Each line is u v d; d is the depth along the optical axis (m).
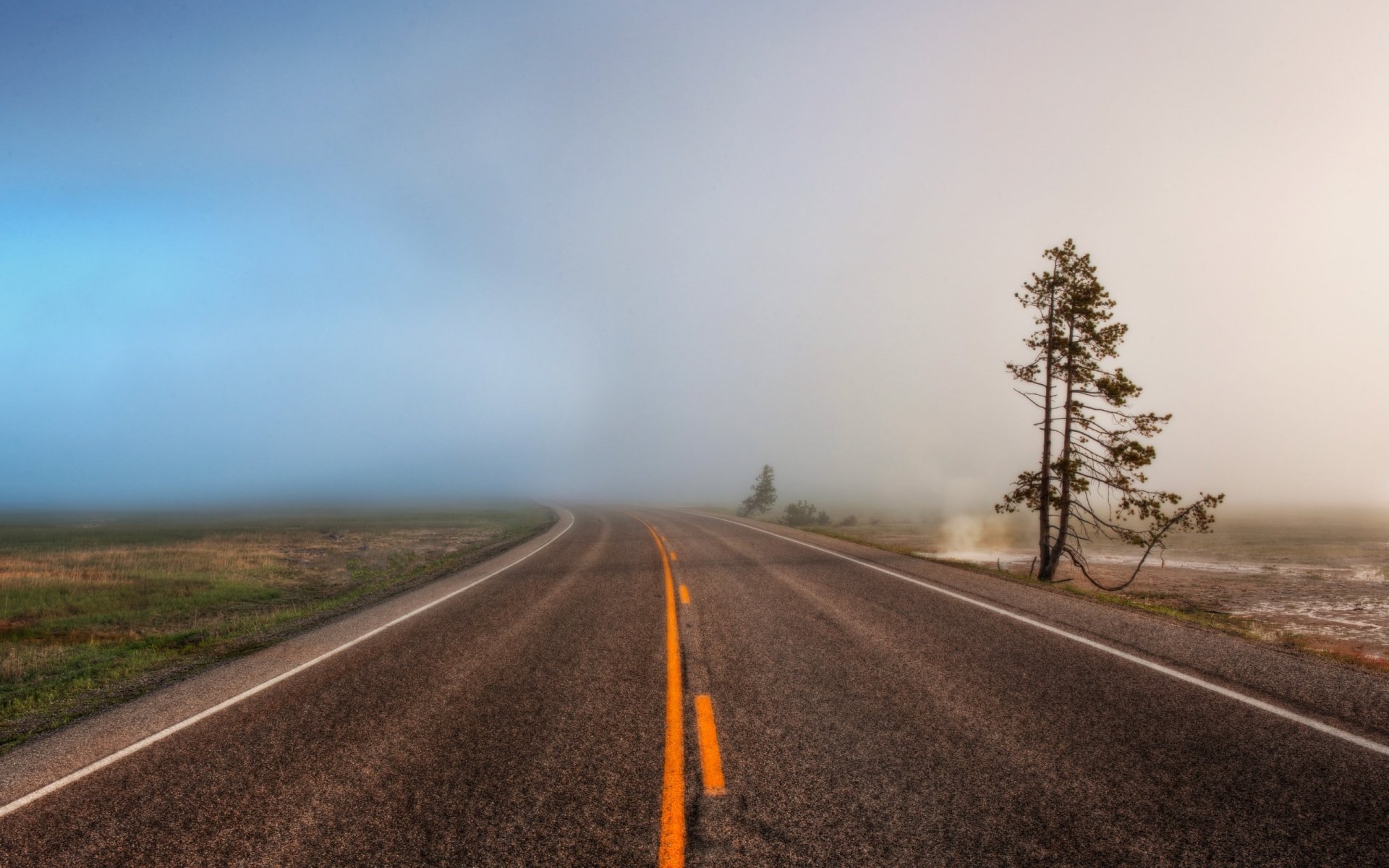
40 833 3.78
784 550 18.31
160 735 5.36
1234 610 14.64
